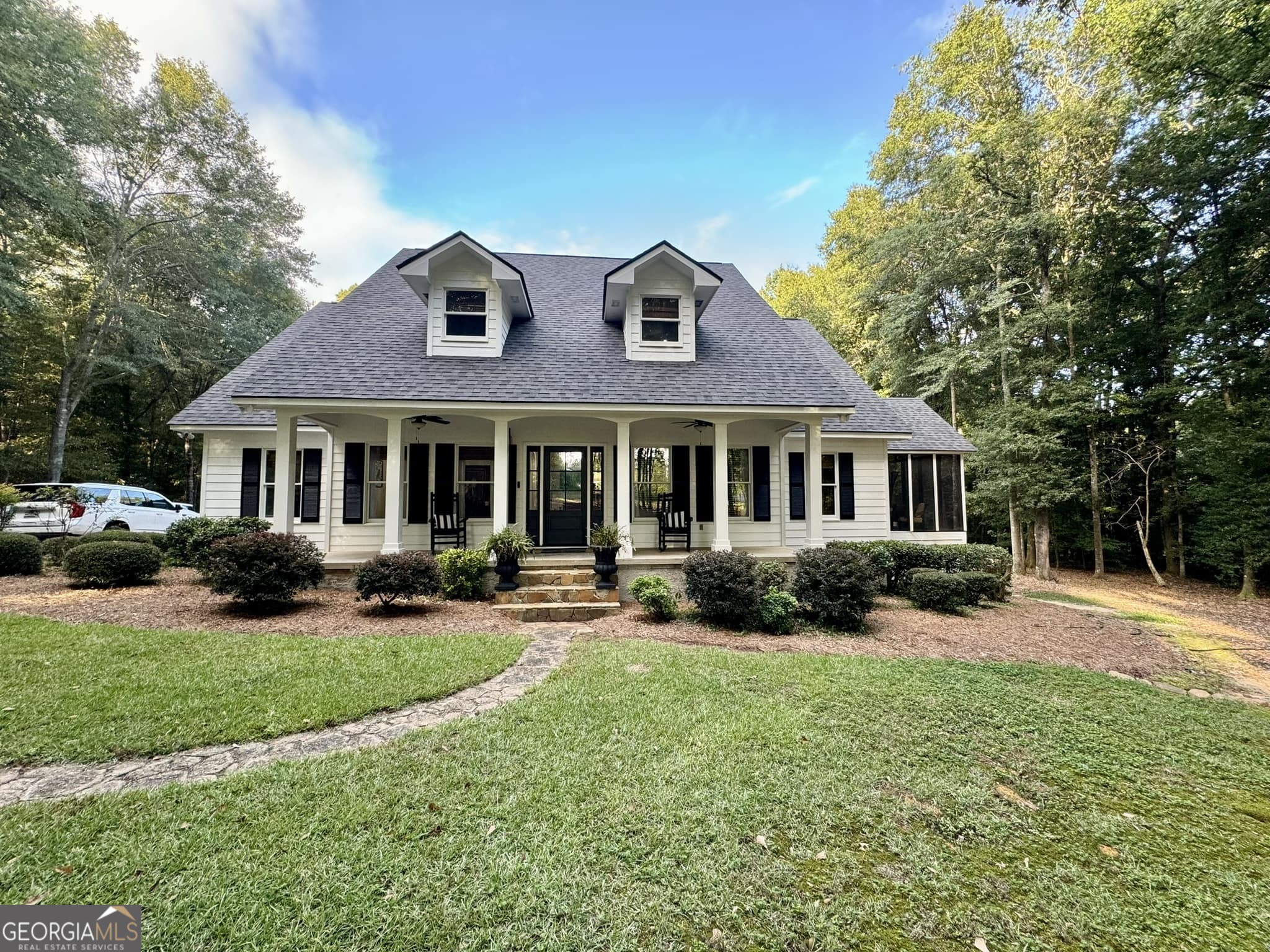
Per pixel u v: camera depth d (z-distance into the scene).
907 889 2.41
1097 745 3.94
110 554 8.20
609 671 5.13
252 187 20.91
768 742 3.72
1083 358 14.23
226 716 3.94
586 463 10.73
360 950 1.97
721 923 2.16
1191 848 2.81
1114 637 7.52
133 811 2.77
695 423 10.98
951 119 16.30
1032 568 16.48
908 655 6.00
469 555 8.25
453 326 9.49
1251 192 11.56
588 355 9.80
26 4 13.72
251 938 2.01
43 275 17.58
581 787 3.09
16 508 11.41
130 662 4.98
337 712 4.08
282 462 8.50
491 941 2.03
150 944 1.96
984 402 17.39
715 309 11.84
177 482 23.22
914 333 18.56
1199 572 14.11
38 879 2.27
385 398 8.19
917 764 3.53
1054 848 2.75
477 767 3.30
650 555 9.65
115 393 21.66
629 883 2.35
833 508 12.02
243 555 6.81
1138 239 13.54
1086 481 14.77
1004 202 14.21
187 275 19.75
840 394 9.35
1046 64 14.23
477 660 5.29
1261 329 11.80
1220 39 9.93
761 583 7.17
